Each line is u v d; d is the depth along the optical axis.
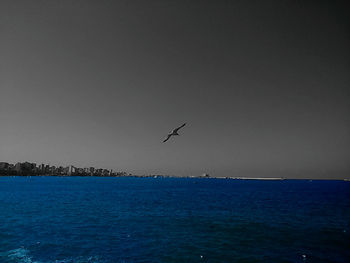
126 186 175.88
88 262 21.30
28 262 21.25
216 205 62.69
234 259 22.17
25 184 173.25
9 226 35.12
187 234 31.05
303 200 77.50
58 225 36.09
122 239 28.55
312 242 27.58
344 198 85.06
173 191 125.19
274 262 21.48
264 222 39.25
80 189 128.38
